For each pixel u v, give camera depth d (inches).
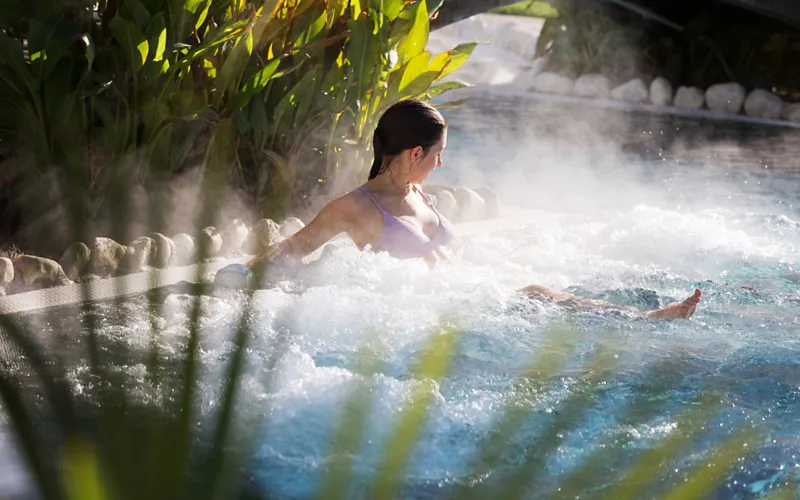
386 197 150.3
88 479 28.1
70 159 155.8
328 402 88.5
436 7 208.2
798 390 99.7
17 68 164.1
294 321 115.1
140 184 173.8
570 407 87.5
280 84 202.8
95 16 186.5
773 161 334.0
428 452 78.9
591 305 132.3
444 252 153.5
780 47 526.3
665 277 154.7
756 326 126.1
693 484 42.2
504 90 573.9
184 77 187.6
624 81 575.8
